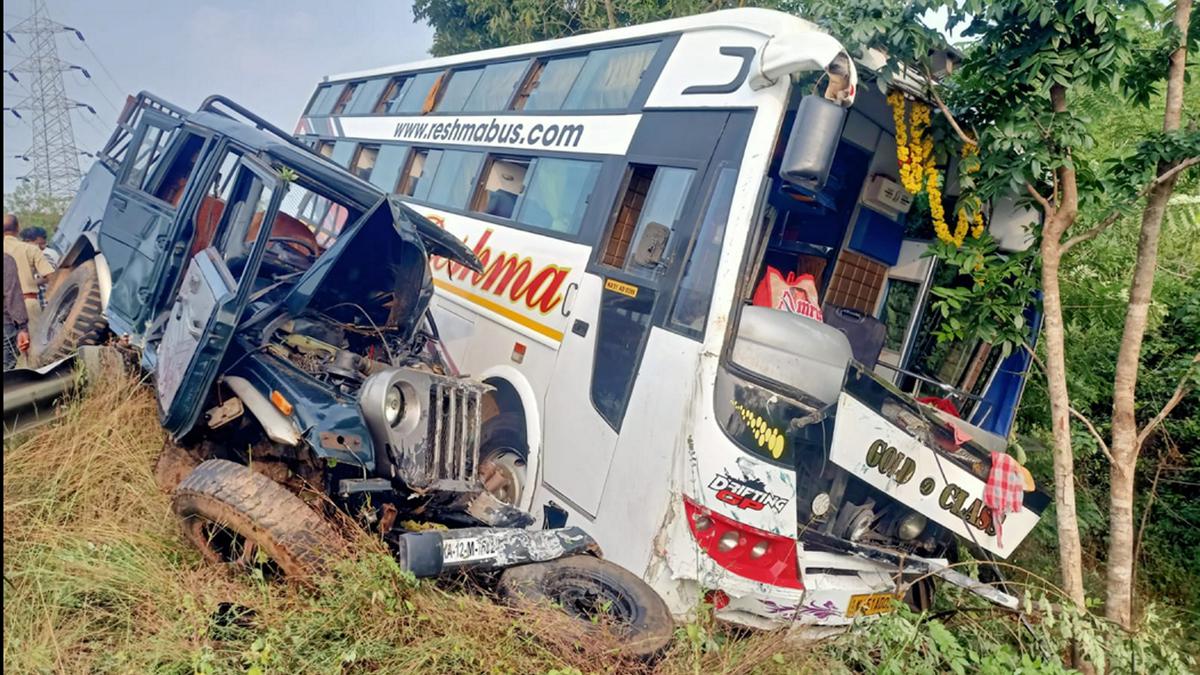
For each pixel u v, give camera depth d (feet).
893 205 19.53
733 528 13.75
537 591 12.82
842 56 14.05
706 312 14.40
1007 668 13.65
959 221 17.80
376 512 14.01
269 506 12.31
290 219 19.44
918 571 15.71
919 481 15.25
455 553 12.74
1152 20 15.24
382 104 32.96
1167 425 23.73
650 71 18.42
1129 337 16.39
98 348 17.90
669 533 14.06
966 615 16.39
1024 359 18.66
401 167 28.25
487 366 19.93
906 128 17.67
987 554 17.19
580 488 16.30
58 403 17.12
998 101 16.79
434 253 18.78
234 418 15.05
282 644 11.22
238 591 12.21
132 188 20.18
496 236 21.24
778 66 14.49
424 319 20.44
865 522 15.67
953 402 19.01
